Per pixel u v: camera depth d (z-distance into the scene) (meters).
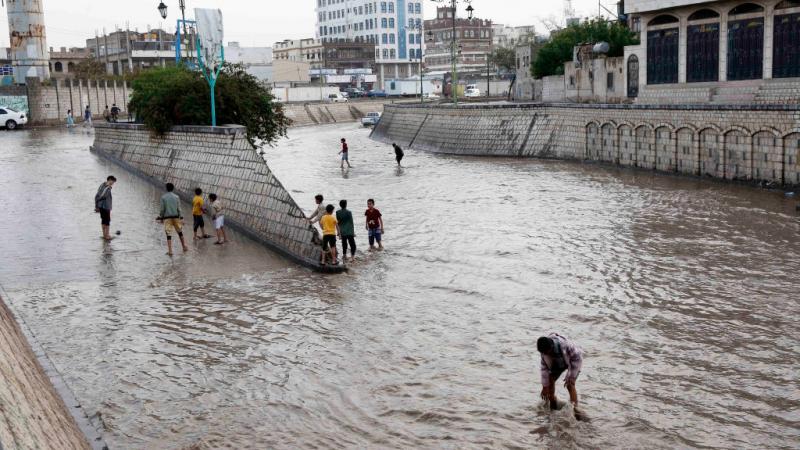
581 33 67.81
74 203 29.73
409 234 25.00
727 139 34.00
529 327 15.37
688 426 10.88
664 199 30.34
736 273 18.88
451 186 36.09
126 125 40.03
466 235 24.53
